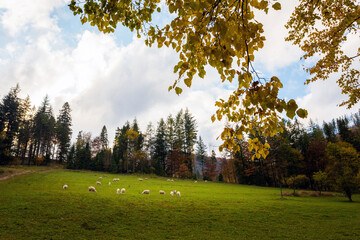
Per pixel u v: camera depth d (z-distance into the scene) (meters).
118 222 10.43
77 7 2.94
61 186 21.05
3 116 45.47
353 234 9.62
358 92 6.58
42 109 67.75
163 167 61.50
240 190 30.95
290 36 6.21
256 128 2.49
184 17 2.14
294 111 1.64
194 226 10.52
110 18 3.09
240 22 1.86
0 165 39.00
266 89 1.73
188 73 2.19
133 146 60.31
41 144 61.78
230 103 2.45
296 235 9.59
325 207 16.47
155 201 15.77
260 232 9.98
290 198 23.23
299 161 46.66
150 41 3.06
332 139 50.38
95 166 54.88
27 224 9.10
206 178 54.47
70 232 8.73
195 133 64.62
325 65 6.74
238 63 2.13
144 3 2.93
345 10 5.24
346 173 23.08
